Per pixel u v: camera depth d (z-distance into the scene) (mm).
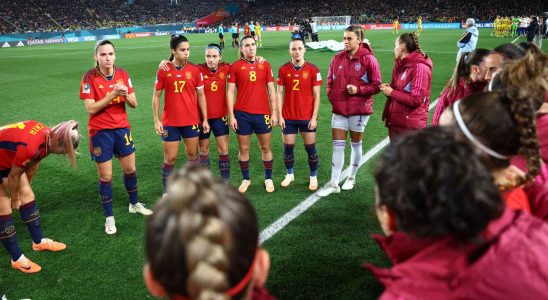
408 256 924
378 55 16766
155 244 686
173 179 708
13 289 2896
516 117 1021
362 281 2793
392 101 3660
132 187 3951
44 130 2900
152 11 57375
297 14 53250
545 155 1520
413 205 812
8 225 2977
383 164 889
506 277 814
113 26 50562
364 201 4078
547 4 37875
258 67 4156
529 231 878
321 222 3668
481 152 1003
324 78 11336
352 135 4180
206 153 4566
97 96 3469
